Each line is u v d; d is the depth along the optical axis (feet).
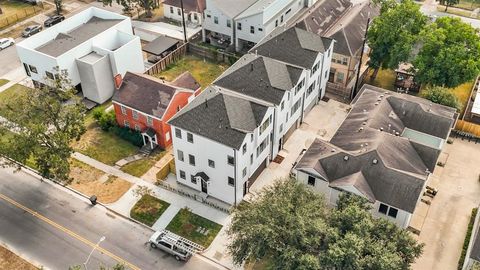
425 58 196.65
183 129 152.05
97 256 144.87
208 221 156.04
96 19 243.19
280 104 165.99
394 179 141.69
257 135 155.94
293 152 184.96
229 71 179.93
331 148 155.53
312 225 120.37
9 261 144.05
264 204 128.98
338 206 133.90
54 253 146.41
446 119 170.81
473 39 193.57
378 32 207.00
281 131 179.01
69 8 302.66
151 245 147.64
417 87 216.54
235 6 252.62
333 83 225.97
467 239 147.54
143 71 231.50
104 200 164.76
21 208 162.91
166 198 165.27
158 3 302.86
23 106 160.45
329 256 113.39
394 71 232.12
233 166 149.59
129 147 189.37
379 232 122.11
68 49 211.00
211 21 254.27
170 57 242.17
